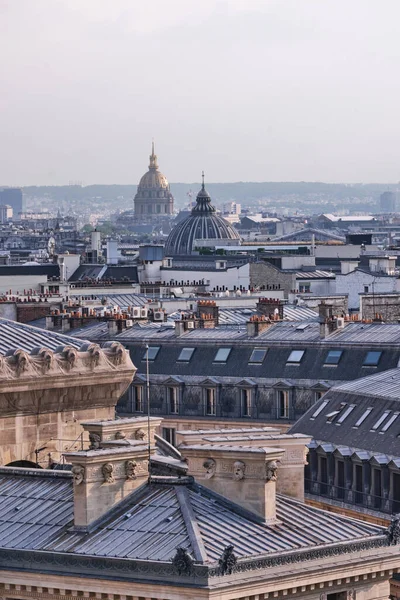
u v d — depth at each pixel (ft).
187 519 499.51
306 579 484.74
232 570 470.39
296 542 495.41
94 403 642.63
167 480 518.37
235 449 509.35
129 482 516.73
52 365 629.10
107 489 512.63
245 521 504.02
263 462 506.07
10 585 496.23
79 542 502.79
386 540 505.25
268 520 505.66
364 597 501.15
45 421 630.74
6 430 621.72
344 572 493.77
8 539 517.55
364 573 497.46
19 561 498.28
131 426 582.35
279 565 481.05
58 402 631.97
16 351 623.36
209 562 472.44
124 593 477.77
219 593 465.88
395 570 504.02
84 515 508.94
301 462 549.54
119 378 646.33
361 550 499.10
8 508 539.70
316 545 494.59
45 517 526.57
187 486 517.14
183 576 470.39
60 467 623.77
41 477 555.69
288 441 547.90
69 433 636.48
